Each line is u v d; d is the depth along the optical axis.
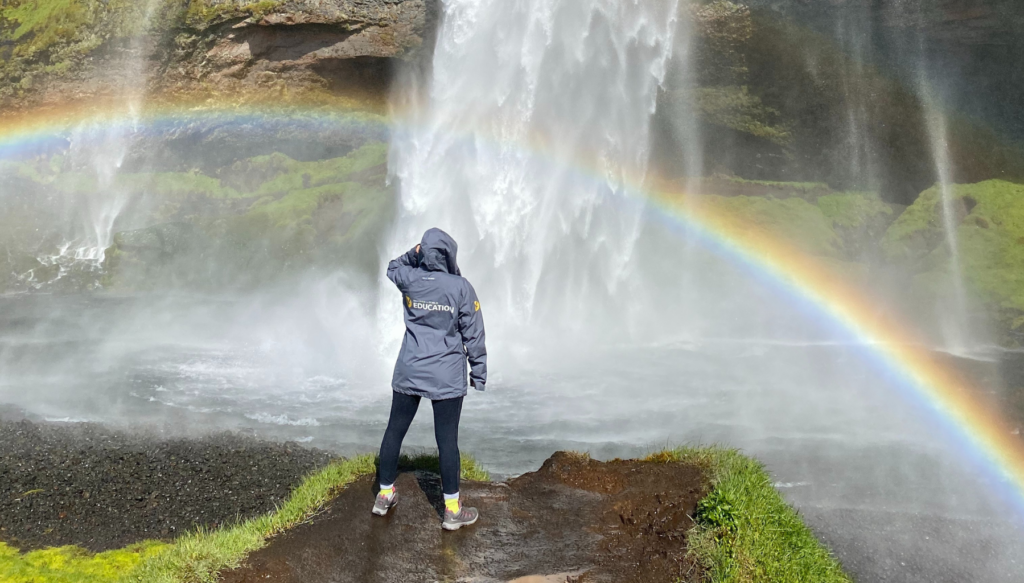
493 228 26.19
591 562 5.45
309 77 35.56
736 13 26.58
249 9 33.94
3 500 8.34
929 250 27.20
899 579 7.59
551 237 26.45
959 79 27.88
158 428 11.84
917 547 8.20
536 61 25.66
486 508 6.25
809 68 28.05
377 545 5.64
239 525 6.92
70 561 6.78
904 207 30.27
